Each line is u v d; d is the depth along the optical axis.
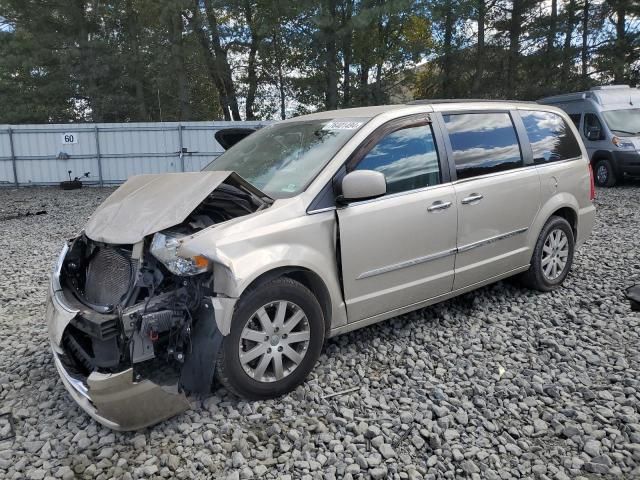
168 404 3.12
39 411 3.47
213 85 29.95
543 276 5.24
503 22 26.16
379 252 3.86
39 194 17.08
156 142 18.97
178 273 3.07
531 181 4.94
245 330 3.28
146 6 25.38
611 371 3.79
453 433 3.11
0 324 5.03
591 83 26.16
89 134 18.89
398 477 2.76
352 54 25.50
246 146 4.63
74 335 3.34
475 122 4.68
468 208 4.39
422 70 27.41
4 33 27.41
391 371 3.86
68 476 2.81
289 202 3.52
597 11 26.14
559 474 2.75
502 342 4.30
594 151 14.47
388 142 4.03
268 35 24.20
